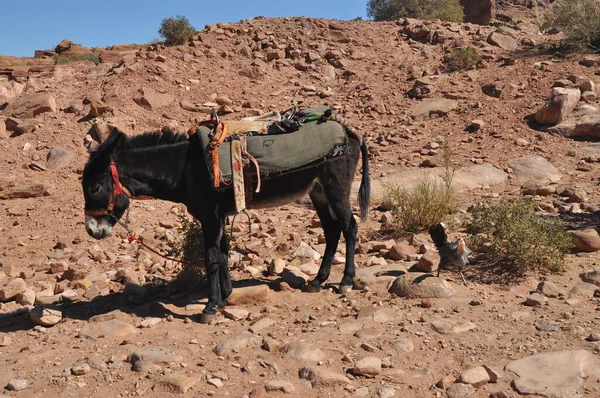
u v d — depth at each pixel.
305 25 19.41
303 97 15.83
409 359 5.07
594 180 10.86
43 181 11.95
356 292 6.66
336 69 17.42
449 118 14.32
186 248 7.05
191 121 14.28
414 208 8.98
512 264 7.03
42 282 7.57
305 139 6.12
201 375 4.90
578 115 13.14
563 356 4.86
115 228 9.91
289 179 6.16
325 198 6.57
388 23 20.64
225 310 6.18
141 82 15.31
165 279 7.50
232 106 15.05
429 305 6.07
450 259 6.48
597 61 15.71
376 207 10.30
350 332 5.61
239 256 7.97
